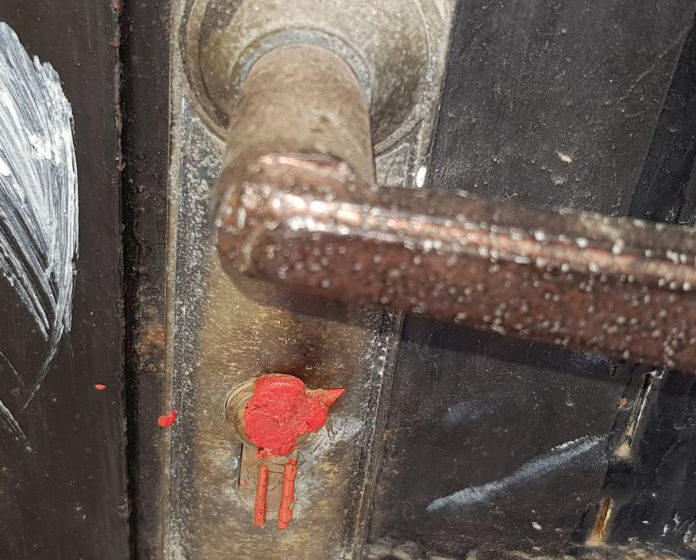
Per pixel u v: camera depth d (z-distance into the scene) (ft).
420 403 0.94
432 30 0.80
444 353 0.92
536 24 0.81
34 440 0.93
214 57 0.78
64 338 0.89
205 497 0.95
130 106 0.81
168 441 0.93
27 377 0.90
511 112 0.83
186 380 0.90
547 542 1.00
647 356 0.63
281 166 0.63
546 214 0.63
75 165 0.82
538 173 0.85
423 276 0.62
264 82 0.73
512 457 0.96
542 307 0.62
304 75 0.73
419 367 0.93
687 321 0.62
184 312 0.88
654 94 0.82
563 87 0.82
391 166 0.84
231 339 0.88
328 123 0.69
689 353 0.63
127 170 0.83
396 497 0.99
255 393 0.86
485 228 0.62
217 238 0.63
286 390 0.86
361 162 0.66
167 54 0.80
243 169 0.64
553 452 0.96
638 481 0.97
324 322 0.87
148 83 0.81
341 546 1.00
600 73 0.82
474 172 0.85
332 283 0.63
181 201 0.84
